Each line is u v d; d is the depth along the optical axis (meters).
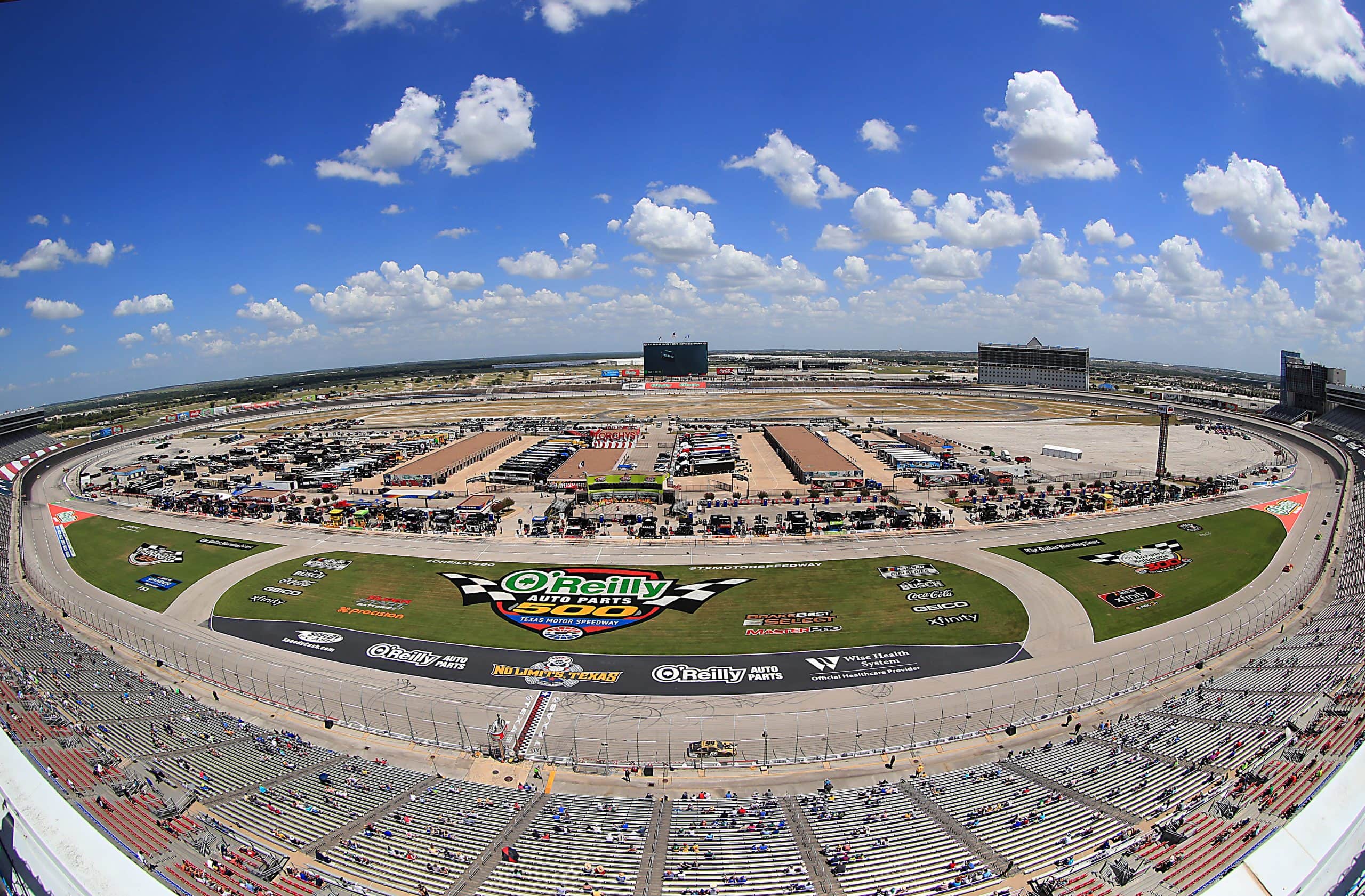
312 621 69.50
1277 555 84.94
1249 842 35.47
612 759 47.91
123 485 134.00
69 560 90.69
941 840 38.09
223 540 96.19
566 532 96.31
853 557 84.88
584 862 36.50
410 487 125.50
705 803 42.84
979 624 66.69
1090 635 64.56
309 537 97.06
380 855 36.69
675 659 60.84
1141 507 106.12
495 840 38.50
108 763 44.25
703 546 89.94
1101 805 40.38
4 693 52.72
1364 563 78.88
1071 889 33.16
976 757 47.62
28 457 164.88
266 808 40.84
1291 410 185.00
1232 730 47.41
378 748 49.41
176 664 61.38
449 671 59.56
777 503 110.44
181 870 34.47
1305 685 52.59
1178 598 72.62
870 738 49.78
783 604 71.69
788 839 38.59
